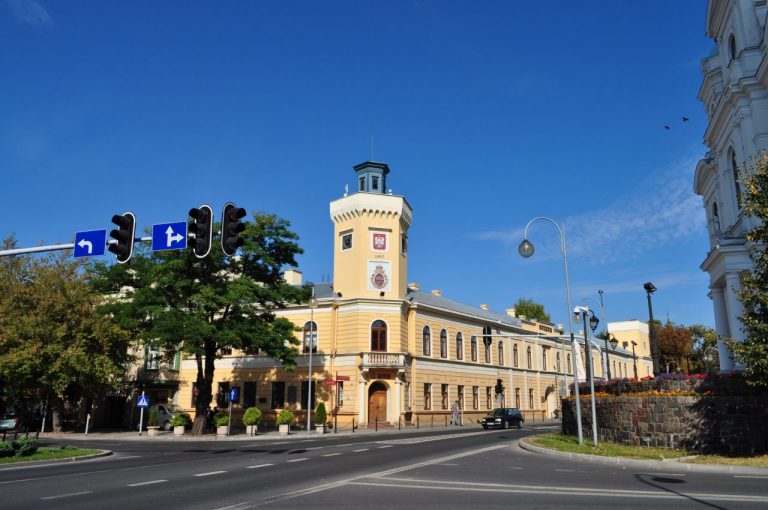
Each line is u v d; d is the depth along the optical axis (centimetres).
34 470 1736
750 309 2017
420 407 4825
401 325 4725
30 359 3456
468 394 5538
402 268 4906
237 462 1905
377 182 5103
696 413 2106
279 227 4047
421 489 1288
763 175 1798
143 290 3672
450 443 2802
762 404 1977
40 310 3666
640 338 10162
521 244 2572
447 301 6028
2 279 3872
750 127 2778
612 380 2698
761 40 2823
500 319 6488
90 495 1207
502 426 4297
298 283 5534
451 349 5403
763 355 1650
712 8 3253
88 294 3922
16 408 4538
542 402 6894
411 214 5097
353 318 4653
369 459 1998
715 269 2811
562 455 2105
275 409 4784
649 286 3328
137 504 1091
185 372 5141
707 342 8794
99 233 1711
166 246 1716
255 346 3694
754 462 1719
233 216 1508
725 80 3194
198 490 1273
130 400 4988
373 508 1048
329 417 4544
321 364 4709
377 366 4478
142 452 2394
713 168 3350
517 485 1357
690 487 1320
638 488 1306
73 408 4850
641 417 2284
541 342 7069
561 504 1089
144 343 3944
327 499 1148
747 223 2694
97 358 3722
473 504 1088
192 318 3484
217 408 4856
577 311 2778
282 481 1421
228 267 3931
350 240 4847
